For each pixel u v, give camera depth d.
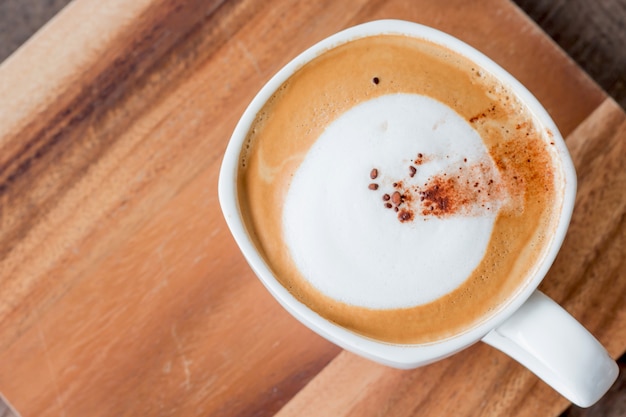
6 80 0.29
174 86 0.29
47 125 0.29
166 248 0.29
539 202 0.25
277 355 0.28
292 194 0.25
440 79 0.25
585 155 0.29
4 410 0.34
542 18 0.35
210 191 0.29
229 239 0.29
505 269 0.24
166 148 0.29
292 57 0.29
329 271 0.24
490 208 0.24
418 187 0.24
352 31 0.25
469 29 0.29
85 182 0.29
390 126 0.25
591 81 0.29
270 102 0.25
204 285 0.29
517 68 0.29
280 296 0.24
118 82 0.29
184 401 0.28
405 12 0.29
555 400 0.28
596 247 0.28
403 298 0.24
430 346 0.24
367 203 0.24
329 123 0.25
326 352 0.28
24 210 0.29
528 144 0.25
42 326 0.28
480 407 0.28
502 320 0.24
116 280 0.29
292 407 0.28
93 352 0.28
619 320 0.28
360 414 0.28
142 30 0.29
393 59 0.25
